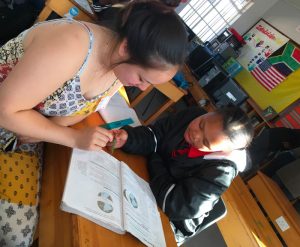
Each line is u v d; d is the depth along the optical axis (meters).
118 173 0.96
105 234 0.76
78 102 0.88
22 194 0.91
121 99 1.39
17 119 0.73
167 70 0.70
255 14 4.07
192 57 3.87
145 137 1.19
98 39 0.75
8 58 0.82
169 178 1.12
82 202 0.74
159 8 0.66
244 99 3.37
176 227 1.15
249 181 2.52
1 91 0.70
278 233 2.17
